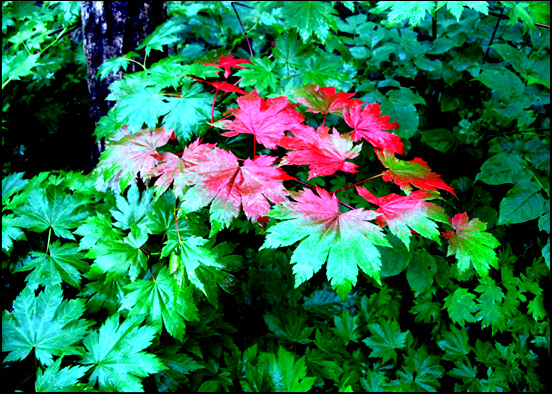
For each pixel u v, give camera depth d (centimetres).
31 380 54
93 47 75
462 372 76
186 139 59
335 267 50
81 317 58
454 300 78
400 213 53
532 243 85
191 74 61
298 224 51
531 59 82
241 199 52
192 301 57
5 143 91
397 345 76
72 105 97
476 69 85
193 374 65
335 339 76
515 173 75
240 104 57
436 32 90
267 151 73
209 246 61
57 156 98
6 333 54
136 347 54
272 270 84
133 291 57
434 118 93
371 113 60
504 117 82
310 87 61
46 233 65
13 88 90
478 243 57
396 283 84
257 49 99
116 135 64
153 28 75
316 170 53
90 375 54
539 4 78
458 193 84
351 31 92
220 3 101
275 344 75
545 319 81
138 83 62
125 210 62
